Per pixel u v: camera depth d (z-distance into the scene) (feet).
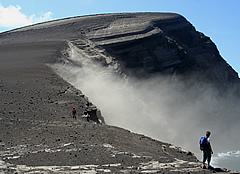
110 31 238.89
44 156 40.63
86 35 235.81
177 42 269.23
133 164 38.99
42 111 79.51
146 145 59.47
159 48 234.99
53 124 67.36
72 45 204.85
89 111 88.38
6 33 276.82
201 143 37.47
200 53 279.69
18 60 161.58
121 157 42.55
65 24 267.59
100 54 200.85
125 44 220.43
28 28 285.23
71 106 90.33
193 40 289.94
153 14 301.43
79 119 78.59
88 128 66.08
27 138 54.03
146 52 225.97
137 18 275.39
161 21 274.16
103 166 36.06
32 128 62.49
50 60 166.50
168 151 57.72
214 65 279.08
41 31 261.44
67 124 68.33
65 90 110.32
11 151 43.80
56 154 41.96
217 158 186.09
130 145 56.65
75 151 44.04
